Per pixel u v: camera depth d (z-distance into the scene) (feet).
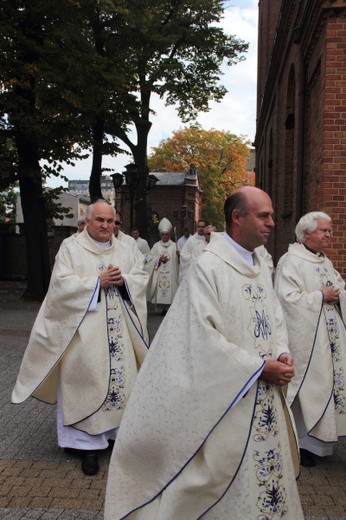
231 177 191.72
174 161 191.01
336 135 25.03
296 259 14.87
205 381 8.11
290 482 8.70
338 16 24.98
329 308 14.49
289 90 46.75
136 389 8.93
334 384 14.17
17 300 48.73
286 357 9.05
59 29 43.52
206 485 8.26
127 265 15.26
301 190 34.32
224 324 8.51
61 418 14.17
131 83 64.49
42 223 49.06
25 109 44.78
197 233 38.91
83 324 13.97
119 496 8.86
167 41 65.16
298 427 14.52
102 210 15.05
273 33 80.59
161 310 45.03
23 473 13.41
